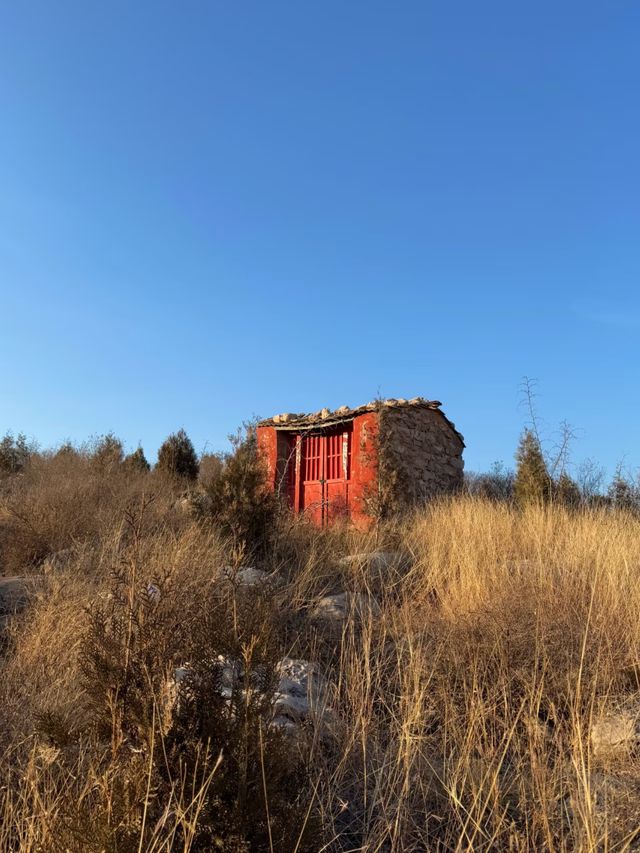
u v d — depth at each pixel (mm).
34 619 5504
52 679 4230
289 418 14953
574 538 7879
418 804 3461
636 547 7395
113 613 3371
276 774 2635
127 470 17328
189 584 4996
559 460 12828
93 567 7012
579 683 4074
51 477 14000
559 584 6258
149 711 2693
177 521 9445
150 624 2955
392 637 5703
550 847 2904
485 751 3836
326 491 14211
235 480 9328
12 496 11766
